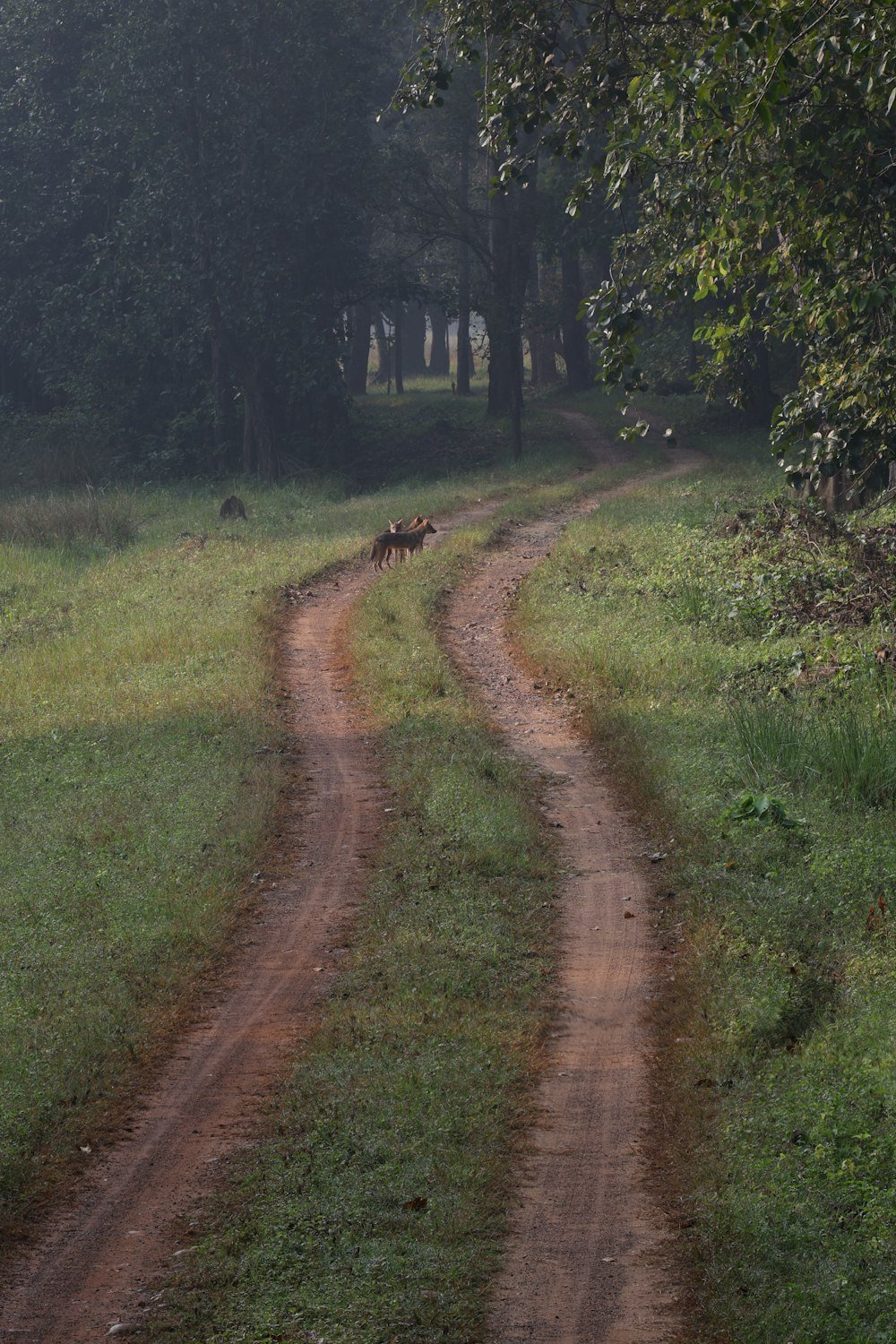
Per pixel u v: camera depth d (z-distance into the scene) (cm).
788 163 2125
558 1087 1208
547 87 2380
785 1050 1210
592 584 3466
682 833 1798
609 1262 934
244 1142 1124
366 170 6962
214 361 7038
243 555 4234
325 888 1717
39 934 1505
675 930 1550
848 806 1853
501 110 2367
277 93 6725
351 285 7494
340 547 4275
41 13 6944
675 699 2416
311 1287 894
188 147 6538
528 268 7731
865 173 2142
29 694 2712
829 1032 1202
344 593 3672
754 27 1575
